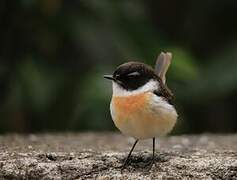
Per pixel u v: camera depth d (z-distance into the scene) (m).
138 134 9.67
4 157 10.05
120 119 9.56
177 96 14.38
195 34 16.53
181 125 14.42
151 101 9.45
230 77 14.48
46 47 14.02
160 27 16.75
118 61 13.50
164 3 16.78
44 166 9.69
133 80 9.66
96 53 13.57
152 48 13.62
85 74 13.72
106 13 13.72
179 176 9.55
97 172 9.77
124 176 9.55
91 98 13.10
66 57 14.14
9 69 13.81
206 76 14.63
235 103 16.17
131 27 13.79
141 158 10.30
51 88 13.70
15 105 13.77
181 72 13.48
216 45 16.39
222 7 16.41
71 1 13.82
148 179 9.45
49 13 13.66
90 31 13.64
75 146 11.68
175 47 13.62
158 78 10.02
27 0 13.50
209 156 10.38
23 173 9.61
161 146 12.02
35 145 11.59
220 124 16.08
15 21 13.85
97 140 12.90
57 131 14.20
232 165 9.75
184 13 16.70
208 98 14.79
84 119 13.72
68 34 13.83
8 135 13.45
